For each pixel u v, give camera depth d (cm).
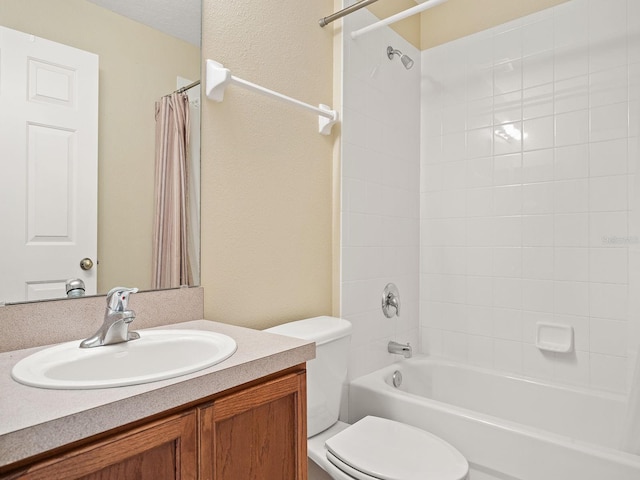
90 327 111
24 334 99
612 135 195
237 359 90
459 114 242
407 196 244
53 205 106
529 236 217
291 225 174
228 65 149
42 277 103
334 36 198
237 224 152
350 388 196
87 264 112
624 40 193
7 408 64
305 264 181
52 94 106
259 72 161
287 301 172
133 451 70
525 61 220
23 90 101
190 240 136
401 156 239
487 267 230
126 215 120
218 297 145
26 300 101
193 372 81
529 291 217
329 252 195
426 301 253
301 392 104
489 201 230
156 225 127
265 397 94
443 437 164
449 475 120
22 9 101
